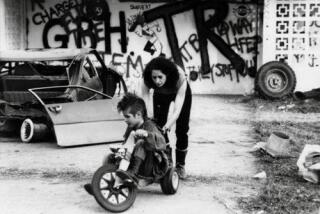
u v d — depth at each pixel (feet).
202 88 54.03
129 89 54.70
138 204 16.87
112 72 35.06
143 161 16.40
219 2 53.16
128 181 15.74
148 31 54.49
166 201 17.22
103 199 15.72
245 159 23.94
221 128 33.01
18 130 31.78
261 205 16.75
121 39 54.90
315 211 16.19
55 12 56.03
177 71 17.61
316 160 19.94
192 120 36.40
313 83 48.24
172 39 54.08
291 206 16.63
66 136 26.86
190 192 18.30
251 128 32.96
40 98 29.35
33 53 30.96
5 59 30.60
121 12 54.80
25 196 17.95
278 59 48.39
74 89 29.19
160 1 54.19
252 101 46.09
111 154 16.89
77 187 19.12
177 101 17.88
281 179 20.16
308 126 33.42
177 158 19.81
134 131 16.69
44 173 21.34
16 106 29.91
